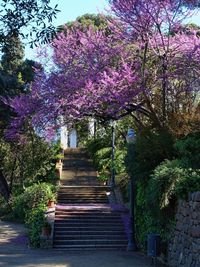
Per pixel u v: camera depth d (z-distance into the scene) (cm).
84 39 2017
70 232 2031
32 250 1823
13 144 3020
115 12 1911
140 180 1698
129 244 1833
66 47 2064
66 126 2152
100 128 4091
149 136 1692
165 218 1434
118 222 2147
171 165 1420
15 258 1508
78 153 4491
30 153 3269
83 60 2023
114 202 2650
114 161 3080
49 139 2247
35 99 2070
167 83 1908
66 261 1435
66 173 3709
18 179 3484
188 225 1234
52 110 2030
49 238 1902
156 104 1941
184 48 1903
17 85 2584
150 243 1412
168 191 1306
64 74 2025
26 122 2270
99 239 1989
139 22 1900
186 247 1238
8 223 2764
